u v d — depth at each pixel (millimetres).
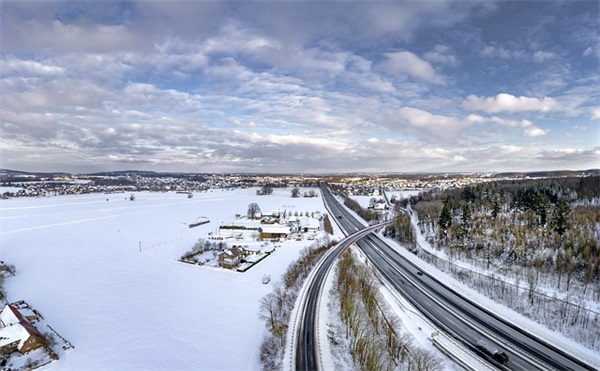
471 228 155750
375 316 88562
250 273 136250
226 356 77250
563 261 109875
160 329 89250
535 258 117750
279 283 122000
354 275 118812
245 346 81500
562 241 120750
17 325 80812
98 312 99625
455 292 112438
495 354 75062
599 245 111188
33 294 113688
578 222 133125
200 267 145375
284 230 196125
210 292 115375
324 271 130750
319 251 158750
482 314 96812
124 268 143750
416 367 69375
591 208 159000
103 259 157875
